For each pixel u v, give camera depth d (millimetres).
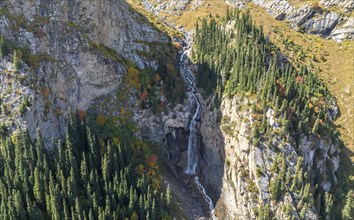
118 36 134000
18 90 100188
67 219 87562
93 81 119688
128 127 122000
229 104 125938
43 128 102938
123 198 99375
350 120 134250
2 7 105688
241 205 114000
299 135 116312
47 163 93812
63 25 113125
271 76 117750
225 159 122312
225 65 132875
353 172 123688
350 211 111500
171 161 134250
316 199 111062
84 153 99375
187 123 136500
